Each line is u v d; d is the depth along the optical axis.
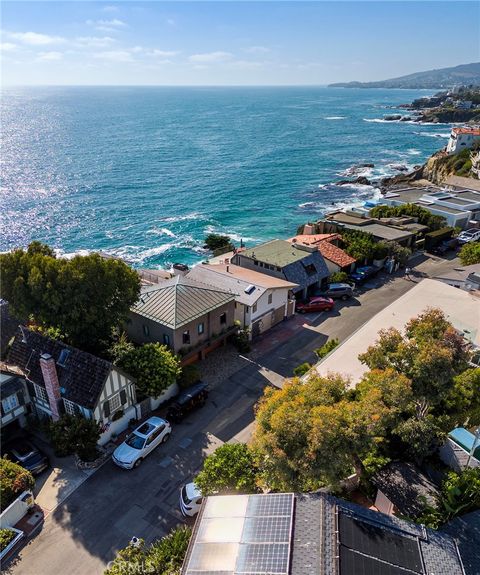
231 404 33.81
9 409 30.12
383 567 13.98
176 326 35.09
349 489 22.91
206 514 16.41
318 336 43.66
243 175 130.38
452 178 97.00
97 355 33.78
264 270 50.91
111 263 32.62
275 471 18.92
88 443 27.58
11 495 24.08
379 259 58.16
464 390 27.14
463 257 57.50
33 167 135.25
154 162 147.00
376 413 19.05
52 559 22.12
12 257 31.67
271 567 13.80
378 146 184.88
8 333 35.59
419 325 25.33
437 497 21.70
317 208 98.56
